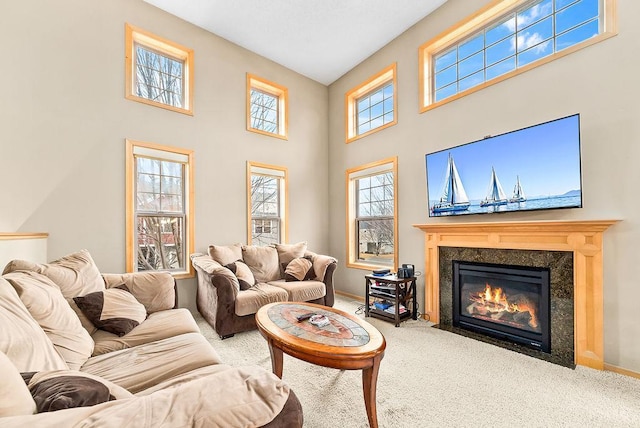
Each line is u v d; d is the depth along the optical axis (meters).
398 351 2.52
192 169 3.66
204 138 3.78
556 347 2.40
